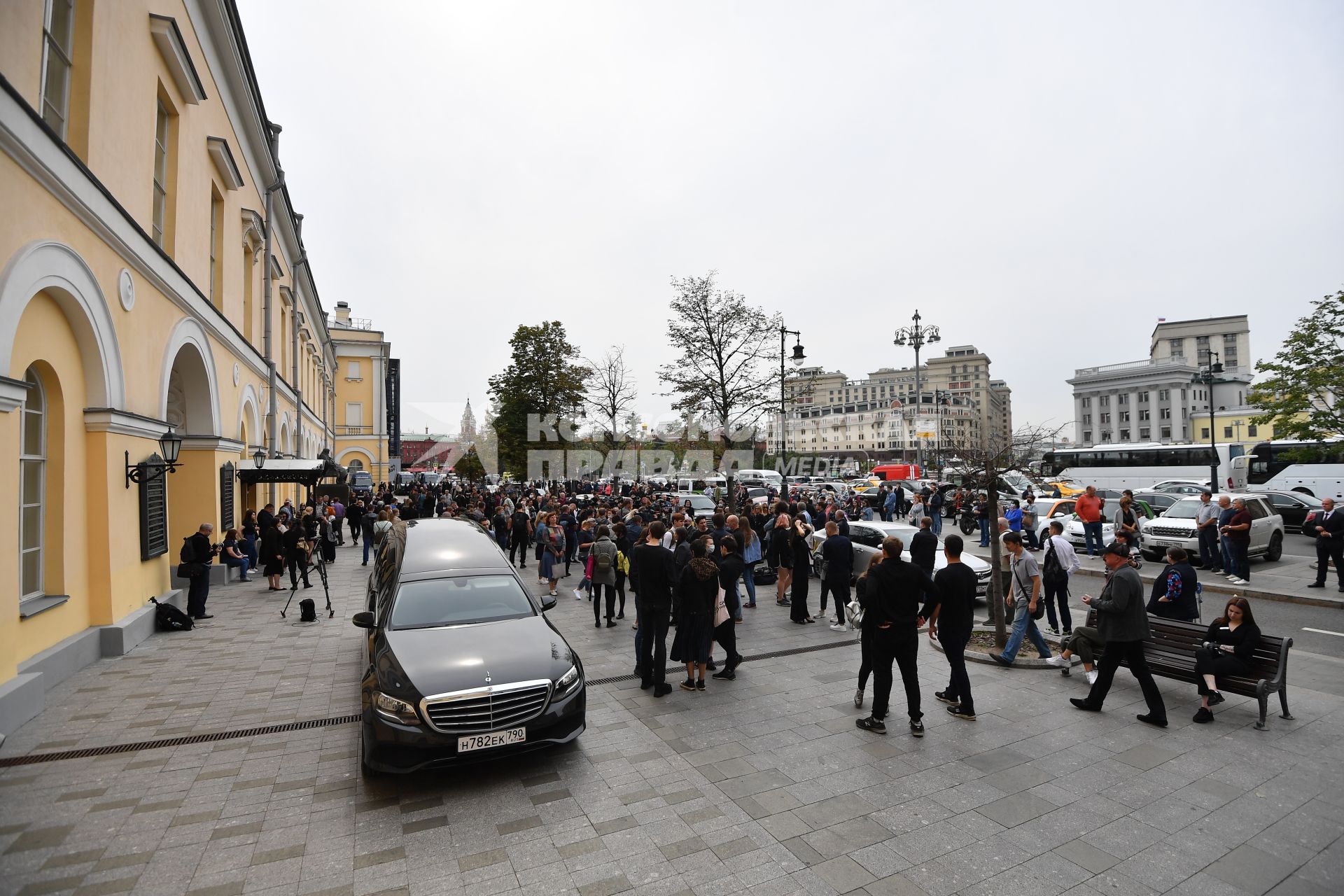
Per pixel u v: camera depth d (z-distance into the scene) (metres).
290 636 9.23
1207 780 5.00
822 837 4.20
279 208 19.58
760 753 5.46
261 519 14.69
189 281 10.64
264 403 18.28
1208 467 29.88
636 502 21.34
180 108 10.73
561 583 14.29
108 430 8.01
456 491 36.88
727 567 7.60
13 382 5.70
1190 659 6.50
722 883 3.71
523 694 4.99
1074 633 7.36
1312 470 25.97
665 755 5.41
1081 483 33.88
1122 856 4.02
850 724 6.13
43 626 6.94
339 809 4.48
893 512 23.98
